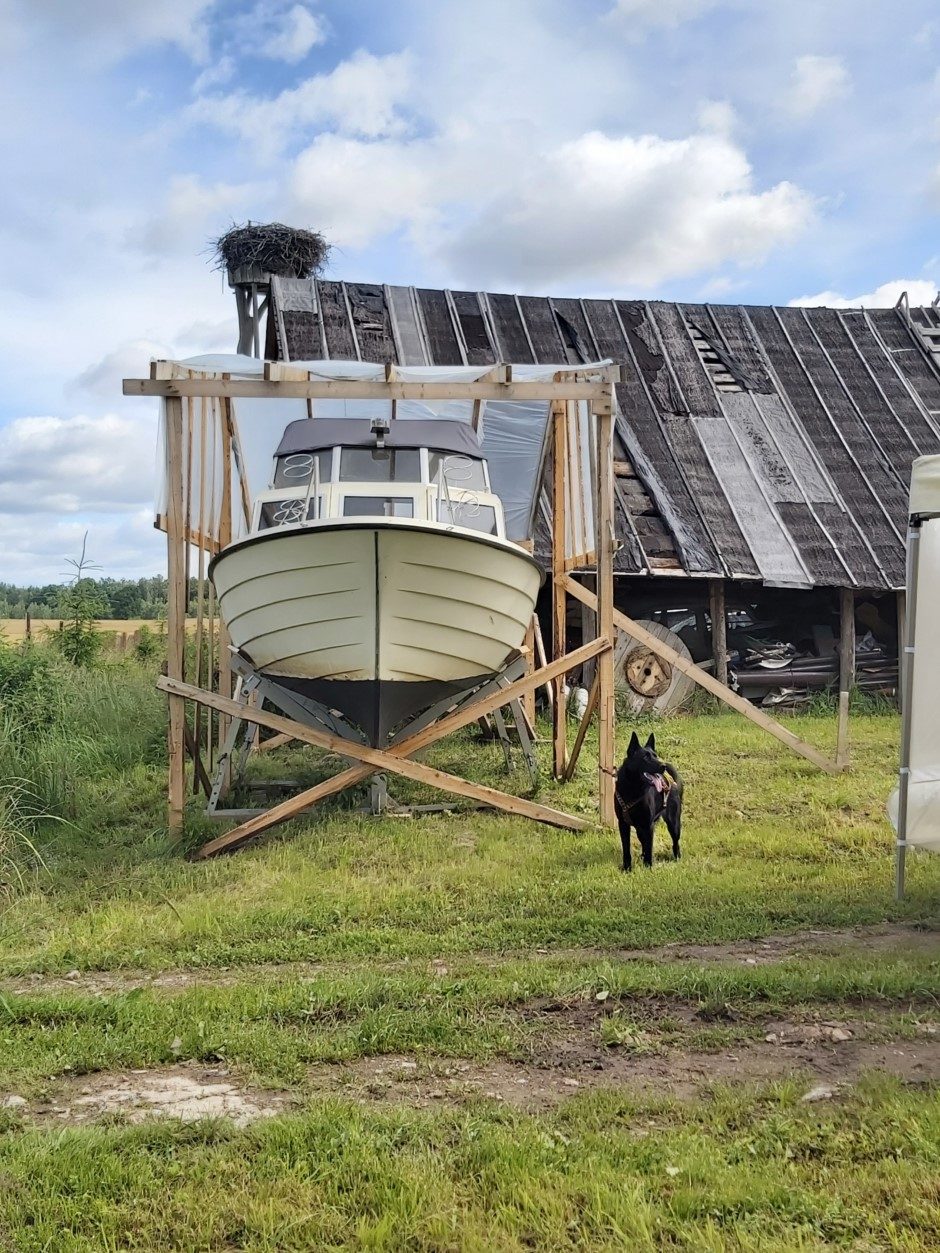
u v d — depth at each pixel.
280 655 10.12
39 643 17.33
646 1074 4.47
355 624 9.58
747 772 12.16
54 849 9.47
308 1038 4.96
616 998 5.35
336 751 9.63
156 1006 5.38
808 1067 4.45
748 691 17.81
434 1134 3.87
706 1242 3.11
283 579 9.59
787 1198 3.35
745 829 9.54
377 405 13.36
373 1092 4.38
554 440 12.09
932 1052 4.55
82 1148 3.75
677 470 18.23
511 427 13.79
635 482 17.95
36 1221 3.35
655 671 16.61
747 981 5.40
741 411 19.66
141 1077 4.62
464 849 8.96
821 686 18.23
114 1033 5.05
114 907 7.67
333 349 18.20
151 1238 3.28
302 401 13.25
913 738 7.17
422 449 11.27
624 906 7.24
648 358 20.28
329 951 6.53
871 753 13.31
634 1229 3.22
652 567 16.45
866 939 6.45
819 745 13.84
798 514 17.91
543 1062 4.64
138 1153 3.76
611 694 9.98
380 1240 3.19
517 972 5.77
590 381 9.80
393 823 9.84
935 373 21.17
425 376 10.94
